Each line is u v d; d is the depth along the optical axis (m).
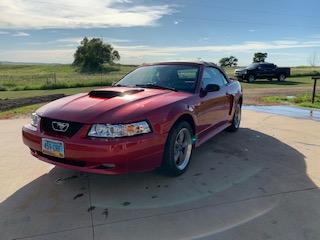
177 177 4.01
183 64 5.06
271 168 4.33
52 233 2.80
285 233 2.79
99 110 3.45
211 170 4.24
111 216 3.08
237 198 3.44
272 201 3.37
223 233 2.79
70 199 3.44
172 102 3.87
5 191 3.63
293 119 7.89
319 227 2.88
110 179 3.95
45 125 3.60
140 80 4.93
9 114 8.88
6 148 5.28
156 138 3.49
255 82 26.88
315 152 5.07
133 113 3.40
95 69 89.50
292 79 31.23
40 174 4.12
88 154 3.23
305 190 3.64
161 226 2.90
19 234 2.79
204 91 4.65
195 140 4.38
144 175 4.07
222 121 5.55
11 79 34.44
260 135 6.15
